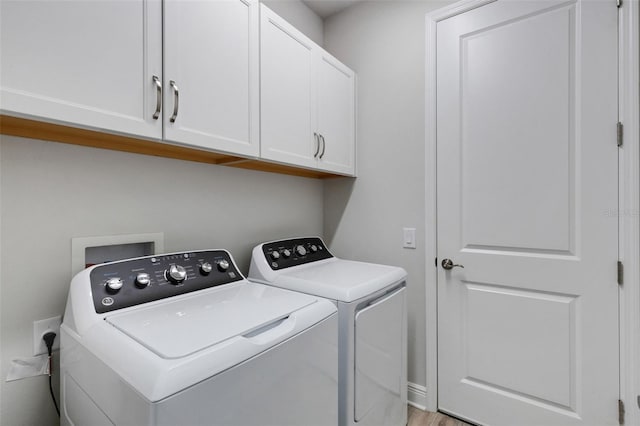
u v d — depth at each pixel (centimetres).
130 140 107
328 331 106
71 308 93
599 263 138
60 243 106
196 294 114
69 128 92
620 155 133
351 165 206
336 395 111
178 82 106
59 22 80
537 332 153
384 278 144
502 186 161
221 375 70
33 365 100
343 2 213
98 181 115
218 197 160
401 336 158
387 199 201
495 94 163
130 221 125
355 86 211
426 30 184
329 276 143
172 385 61
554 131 148
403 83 194
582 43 141
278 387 84
